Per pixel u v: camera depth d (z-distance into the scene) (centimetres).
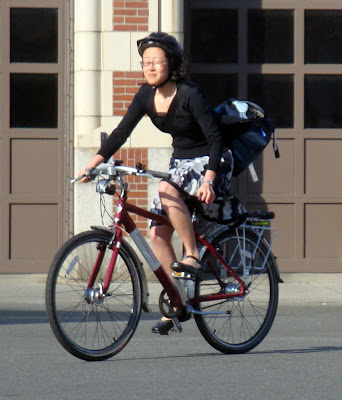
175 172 1128
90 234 1095
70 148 2008
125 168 1096
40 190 2050
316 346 1261
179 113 1116
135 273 1138
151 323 1474
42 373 1062
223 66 2103
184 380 1027
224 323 1195
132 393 963
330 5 2105
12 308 1636
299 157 2103
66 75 2012
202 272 1148
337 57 2108
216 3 2100
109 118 1977
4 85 2041
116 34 1972
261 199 2103
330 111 2112
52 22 2045
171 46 1108
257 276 1219
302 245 2106
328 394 964
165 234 1145
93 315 1112
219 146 1106
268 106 2109
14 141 2047
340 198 2108
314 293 1819
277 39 2106
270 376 1052
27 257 2055
